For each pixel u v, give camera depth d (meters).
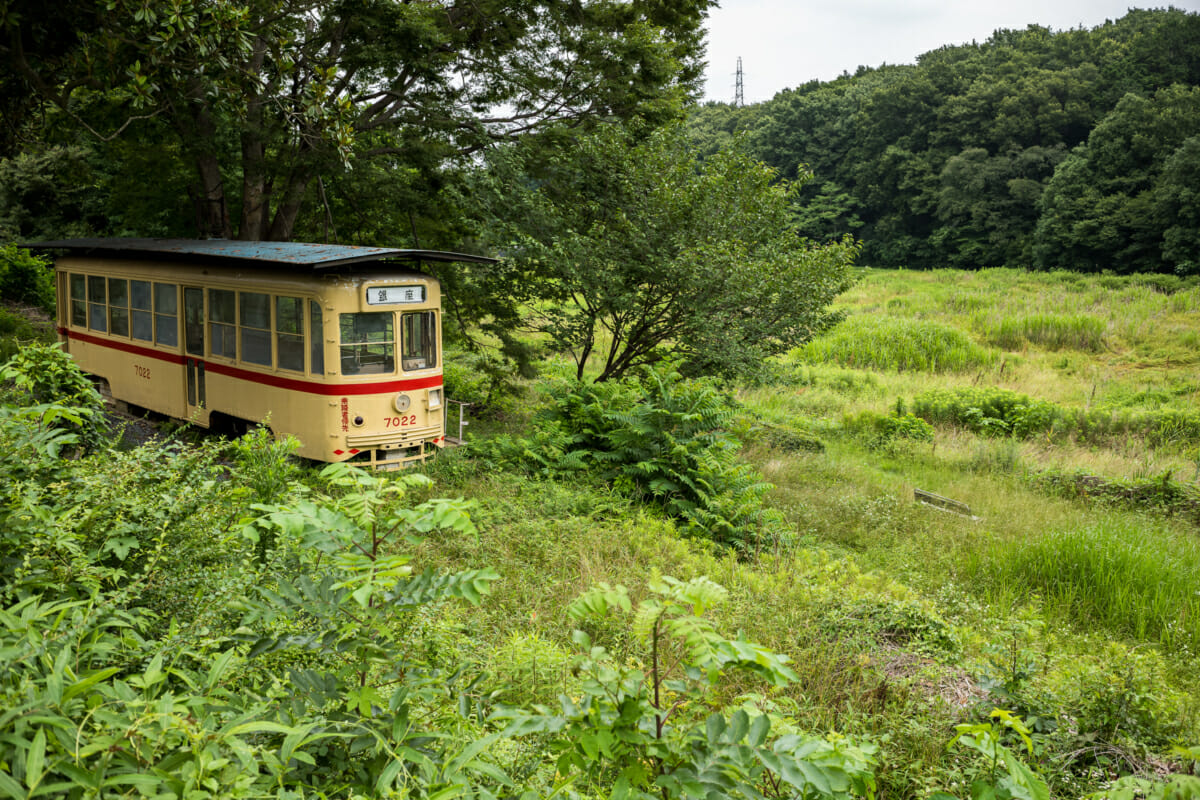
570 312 16.45
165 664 2.86
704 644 2.34
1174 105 60.28
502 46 16.56
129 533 3.57
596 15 17.47
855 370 28.28
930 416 21.23
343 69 15.91
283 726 2.17
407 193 15.80
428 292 12.66
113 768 2.00
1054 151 68.44
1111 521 12.95
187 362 14.22
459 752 2.83
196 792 1.90
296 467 6.53
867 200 79.19
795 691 5.84
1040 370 29.41
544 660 5.25
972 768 4.54
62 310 17.81
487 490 11.50
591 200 16.36
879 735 5.13
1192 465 17.52
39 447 3.89
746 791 2.33
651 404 13.07
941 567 10.62
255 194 16.31
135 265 15.05
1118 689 5.50
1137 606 9.28
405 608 2.79
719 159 15.69
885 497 13.49
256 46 13.43
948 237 71.88
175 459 4.19
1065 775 4.72
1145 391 25.38
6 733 1.86
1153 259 57.28
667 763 2.42
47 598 3.01
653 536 10.10
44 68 10.45
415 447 12.84
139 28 9.40
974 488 15.27
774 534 11.12
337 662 3.09
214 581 3.46
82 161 22.34
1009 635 7.05
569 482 12.22
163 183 17.67
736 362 14.88
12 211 28.83
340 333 11.81
